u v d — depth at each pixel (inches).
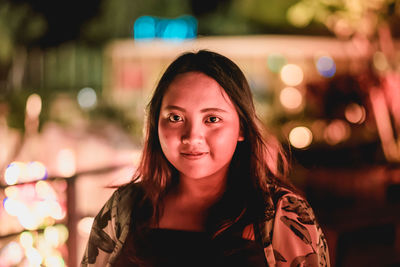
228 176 59.6
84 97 432.8
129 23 508.7
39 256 133.4
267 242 53.5
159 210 58.6
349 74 286.4
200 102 53.5
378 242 144.9
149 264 55.8
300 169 193.6
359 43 265.0
